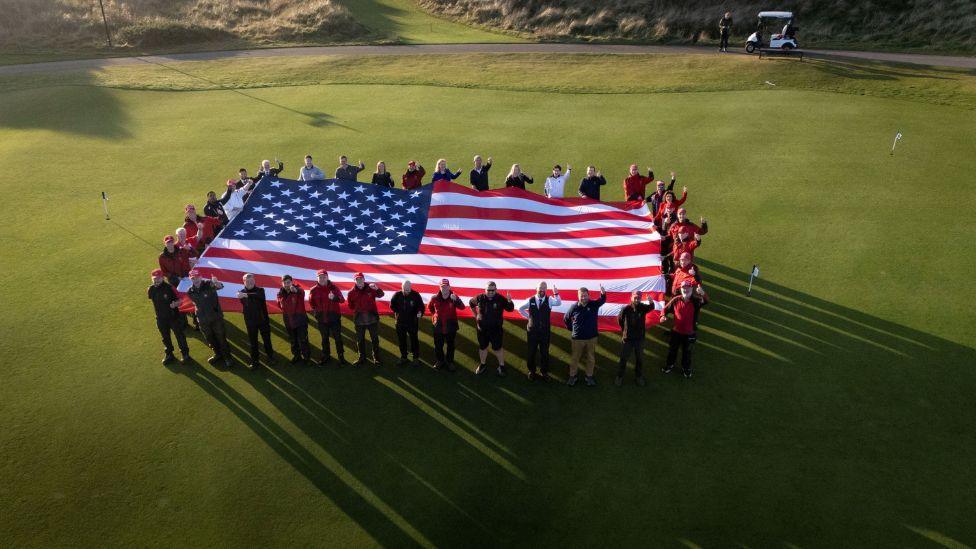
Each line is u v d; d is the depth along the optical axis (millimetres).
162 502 8633
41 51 37094
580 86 29094
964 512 8391
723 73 30172
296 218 13758
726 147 21281
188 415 10164
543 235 13547
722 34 33875
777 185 18344
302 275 12180
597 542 8039
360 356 11281
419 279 12148
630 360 11539
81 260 14719
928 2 36219
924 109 24578
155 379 10984
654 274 12062
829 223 16141
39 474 9062
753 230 15836
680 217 12781
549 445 9570
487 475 9055
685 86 28578
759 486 8820
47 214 17016
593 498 8672
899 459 9234
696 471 9070
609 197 17812
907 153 20453
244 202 14320
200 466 9211
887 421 9938
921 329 12094
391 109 25984
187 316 12922
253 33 41219
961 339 11781
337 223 13711
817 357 11414
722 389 10703
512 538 8117
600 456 9359
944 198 17391
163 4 46719
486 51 36000
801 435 9695
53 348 11742
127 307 13000
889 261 14391
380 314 11148
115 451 9469
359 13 47281
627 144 21672
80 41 39094
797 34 36656
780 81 28688
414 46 38000
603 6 43531
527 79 30422
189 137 22938
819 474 9000
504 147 21547
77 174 19688
